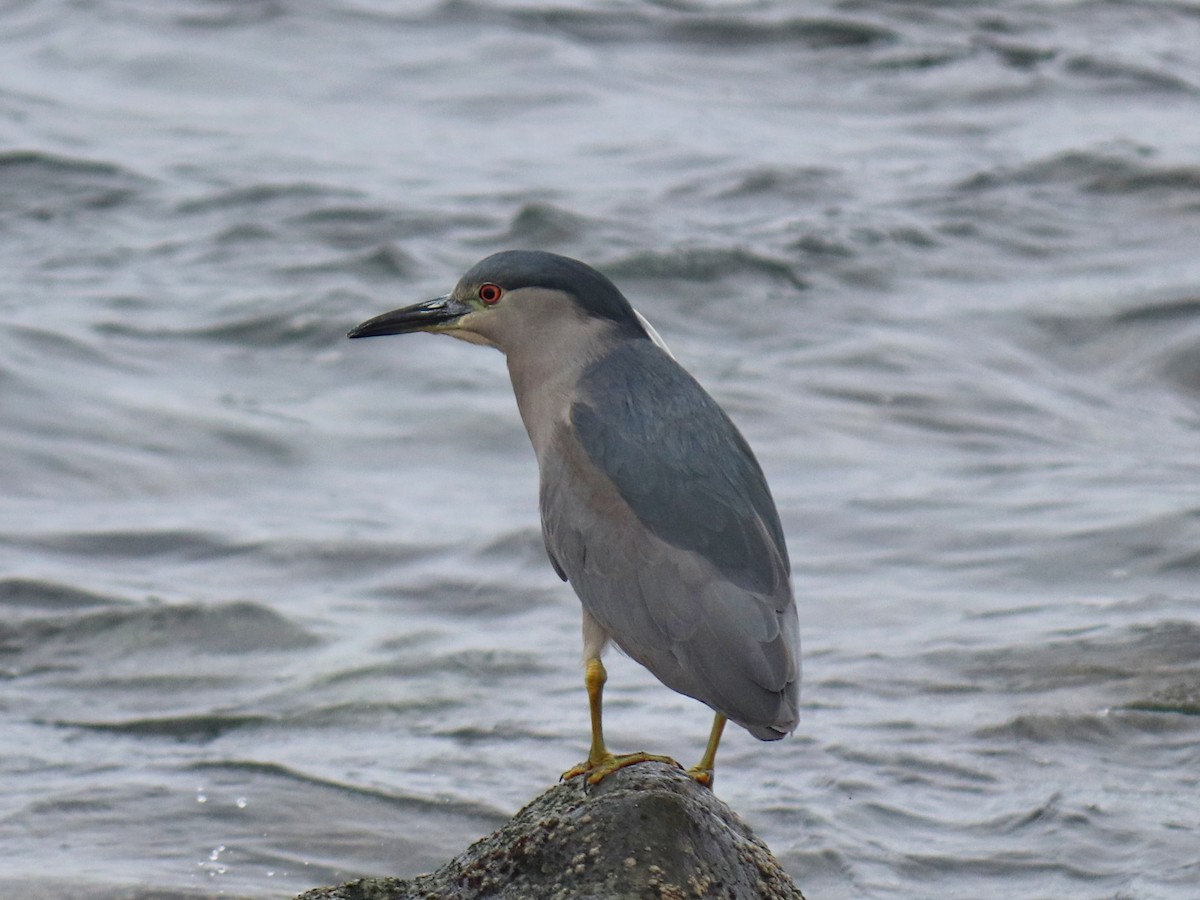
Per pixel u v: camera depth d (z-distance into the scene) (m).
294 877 9.06
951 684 11.43
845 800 9.80
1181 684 11.20
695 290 21.16
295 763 10.49
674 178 25.44
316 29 32.59
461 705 11.43
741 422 17.42
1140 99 29.31
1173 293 20.77
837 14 33.03
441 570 14.12
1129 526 14.55
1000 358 19.36
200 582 13.91
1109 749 10.41
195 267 21.95
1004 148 26.78
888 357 19.19
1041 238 23.03
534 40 32.03
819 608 13.15
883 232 22.95
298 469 16.61
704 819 6.66
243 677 12.02
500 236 23.02
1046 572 13.80
